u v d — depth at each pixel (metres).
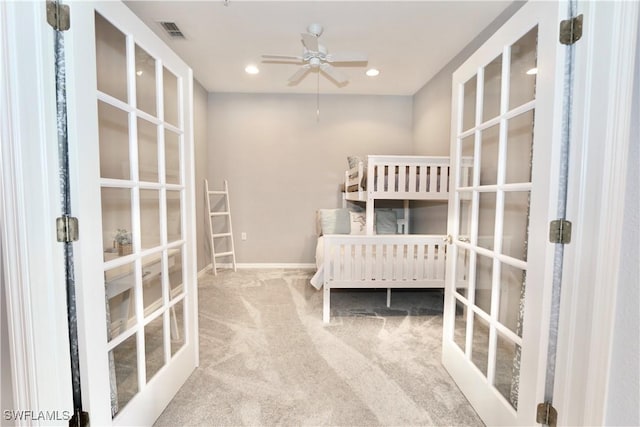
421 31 2.66
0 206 0.91
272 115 4.51
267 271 4.41
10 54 0.89
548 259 1.15
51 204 1.00
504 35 1.42
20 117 0.92
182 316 1.82
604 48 0.99
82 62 1.07
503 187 1.43
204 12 2.38
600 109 1.00
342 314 2.88
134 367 1.40
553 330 1.17
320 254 3.38
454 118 1.90
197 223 4.10
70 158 1.05
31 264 0.95
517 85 1.39
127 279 1.37
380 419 1.56
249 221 4.59
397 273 2.80
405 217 4.32
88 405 1.11
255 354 2.15
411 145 4.58
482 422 1.54
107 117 1.26
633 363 0.95
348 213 3.95
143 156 1.48
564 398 1.12
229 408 1.62
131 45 1.34
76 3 1.04
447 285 1.96
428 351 2.21
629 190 0.95
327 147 4.57
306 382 1.84
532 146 1.27
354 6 2.30
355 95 4.52
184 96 1.79
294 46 2.96
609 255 0.98
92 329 1.13
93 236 1.13
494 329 1.49
